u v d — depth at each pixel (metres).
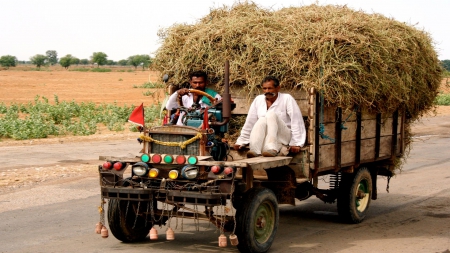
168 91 8.45
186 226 7.83
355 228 7.89
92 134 20.00
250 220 6.00
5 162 13.29
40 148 15.89
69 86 51.09
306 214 8.90
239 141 7.26
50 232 7.36
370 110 8.12
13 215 8.28
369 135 8.26
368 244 6.94
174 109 7.39
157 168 6.21
